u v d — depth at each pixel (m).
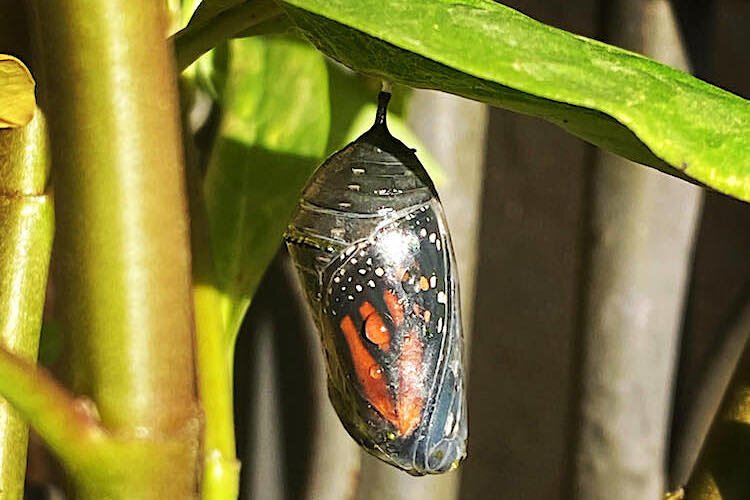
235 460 0.16
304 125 0.18
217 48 0.19
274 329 0.22
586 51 0.13
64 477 0.13
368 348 0.17
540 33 0.13
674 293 0.22
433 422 0.17
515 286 0.46
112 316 0.13
